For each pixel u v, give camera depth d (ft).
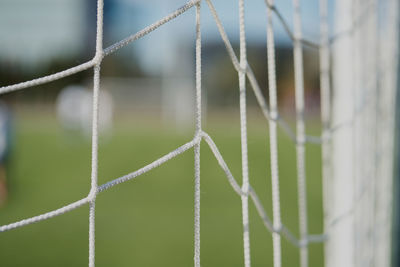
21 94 54.39
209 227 13.28
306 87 52.13
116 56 64.95
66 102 35.88
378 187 7.47
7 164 19.54
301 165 5.71
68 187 18.90
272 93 5.16
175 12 4.13
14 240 11.84
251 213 14.73
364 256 6.39
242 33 4.61
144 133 38.04
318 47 6.09
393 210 7.36
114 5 65.98
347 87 5.92
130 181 20.03
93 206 4.09
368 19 6.87
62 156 26.89
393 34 7.47
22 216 14.43
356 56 6.16
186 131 39.47
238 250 11.34
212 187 18.93
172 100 47.80
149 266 10.37
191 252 11.25
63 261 10.62
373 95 6.83
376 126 6.98
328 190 6.34
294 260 10.55
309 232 12.84
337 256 5.88
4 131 15.88
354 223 5.84
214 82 56.03
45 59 63.77
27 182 19.63
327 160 6.11
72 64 64.08
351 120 5.90
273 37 5.11
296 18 5.82
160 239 12.25
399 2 7.50
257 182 20.38
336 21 6.07
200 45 4.22
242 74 4.60
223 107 55.98
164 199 16.83
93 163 4.13
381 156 7.54
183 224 13.62
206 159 25.96
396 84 7.54
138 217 14.35
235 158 26.55
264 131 39.60
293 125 44.52
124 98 50.26
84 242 11.89
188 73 46.29
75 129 35.86
